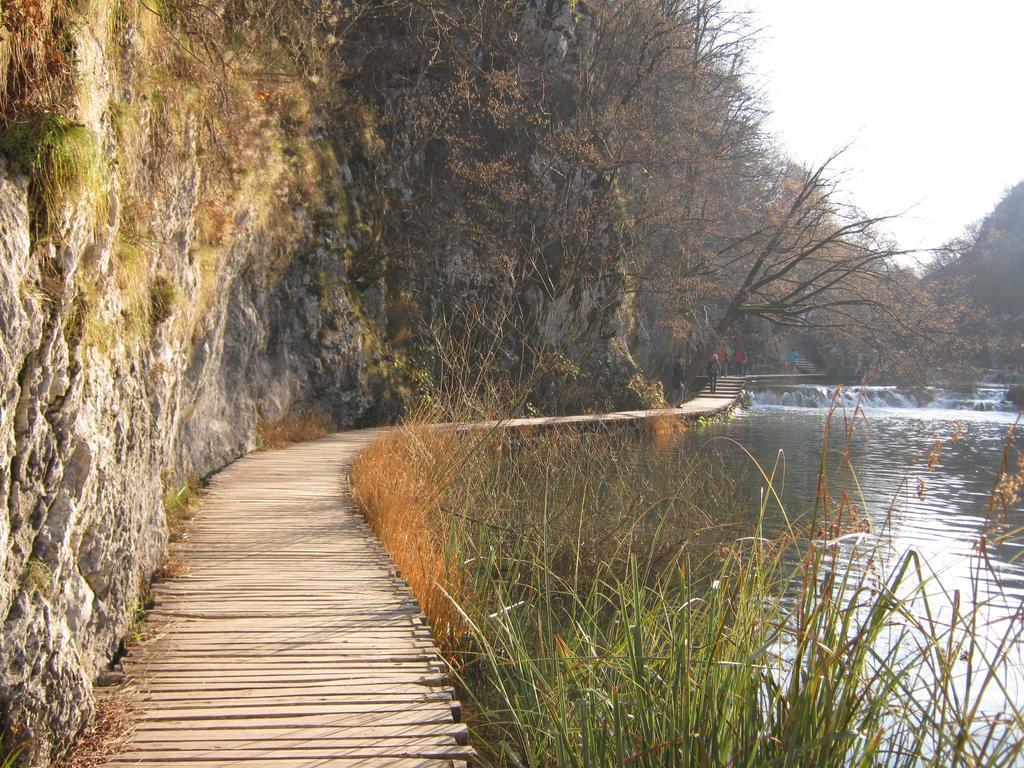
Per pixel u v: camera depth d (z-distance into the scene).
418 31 19.28
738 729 3.08
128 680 4.02
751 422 27.92
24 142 3.08
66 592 3.38
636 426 19.58
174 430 7.43
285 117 15.01
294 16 14.72
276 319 14.65
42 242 3.14
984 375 42.78
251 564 6.23
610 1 25.38
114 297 4.23
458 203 20.86
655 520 9.01
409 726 3.63
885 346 27.83
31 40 3.22
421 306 19.34
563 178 22.27
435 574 5.84
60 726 3.16
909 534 9.83
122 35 5.11
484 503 8.47
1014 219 56.72
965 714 2.60
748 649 3.40
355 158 18.14
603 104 23.73
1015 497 2.68
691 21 27.55
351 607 5.26
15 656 2.92
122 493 4.36
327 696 3.92
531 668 4.54
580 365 22.20
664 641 4.16
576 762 3.54
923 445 21.08
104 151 3.86
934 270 29.42
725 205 29.06
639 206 25.67
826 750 2.81
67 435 3.31
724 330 28.70
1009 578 7.67
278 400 14.47
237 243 10.73
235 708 3.76
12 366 2.87
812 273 30.00
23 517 3.04
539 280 21.53
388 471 8.97
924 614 6.06
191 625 4.87
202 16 8.19
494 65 21.31
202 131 8.48
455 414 10.90
